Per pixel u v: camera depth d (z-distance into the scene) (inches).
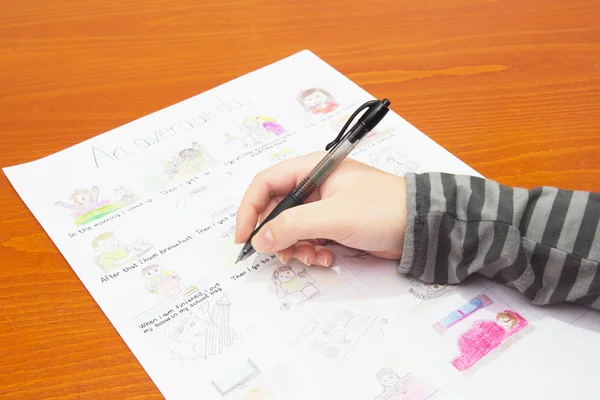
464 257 21.4
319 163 23.0
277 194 24.4
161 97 29.6
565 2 34.7
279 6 34.7
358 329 20.5
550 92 29.4
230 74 30.7
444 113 28.4
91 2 34.7
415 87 29.8
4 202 24.8
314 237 21.7
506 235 20.8
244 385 19.1
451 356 19.8
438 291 21.7
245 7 34.5
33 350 20.1
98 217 24.2
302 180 23.4
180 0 34.8
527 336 20.3
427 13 34.0
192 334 20.4
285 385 19.1
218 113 28.8
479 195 21.6
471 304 21.3
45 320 20.9
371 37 32.6
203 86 30.1
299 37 32.7
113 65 31.1
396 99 29.1
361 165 23.8
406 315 20.9
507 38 32.4
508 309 21.1
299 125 28.1
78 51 31.8
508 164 26.0
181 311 21.1
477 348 20.0
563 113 28.4
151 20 33.6
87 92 29.7
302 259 22.3
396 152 26.5
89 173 26.0
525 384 19.1
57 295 21.6
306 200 23.4
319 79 30.3
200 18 33.8
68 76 30.5
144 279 22.0
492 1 34.7
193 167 26.3
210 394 18.9
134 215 24.3
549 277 20.9
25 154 26.8
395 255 22.6
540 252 20.8
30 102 29.2
